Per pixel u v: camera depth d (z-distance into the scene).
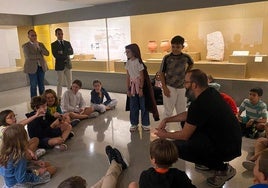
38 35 7.80
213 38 5.56
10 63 8.59
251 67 4.98
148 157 2.92
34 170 2.39
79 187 1.44
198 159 2.28
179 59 3.41
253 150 3.00
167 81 3.51
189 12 5.72
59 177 2.55
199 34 5.77
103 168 2.70
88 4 6.39
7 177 2.23
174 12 5.69
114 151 2.74
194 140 2.24
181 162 2.77
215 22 5.49
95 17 6.41
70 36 7.28
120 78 6.50
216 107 2.13
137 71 3.53
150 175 1.57
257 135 3.32
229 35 5.40
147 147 3.19
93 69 7.06
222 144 2.18
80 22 7.00
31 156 2.57
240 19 5.18
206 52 5.77
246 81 4.83
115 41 6.75
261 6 4.86
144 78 3.58
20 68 8.10
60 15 7.05
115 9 6.02
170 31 6.12
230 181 2.38
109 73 6.67
